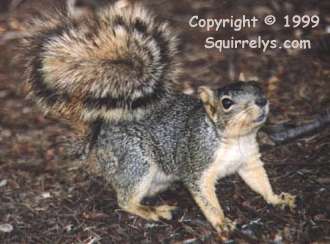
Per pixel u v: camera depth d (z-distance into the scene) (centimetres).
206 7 1354
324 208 766
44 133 1062
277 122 955
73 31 820
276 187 816
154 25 830
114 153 812
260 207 790
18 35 1337
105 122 820
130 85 790
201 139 751
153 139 799
